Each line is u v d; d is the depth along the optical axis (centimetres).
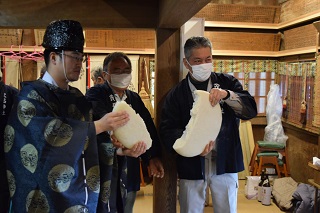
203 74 169
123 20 195
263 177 395
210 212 351
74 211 120
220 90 161
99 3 193
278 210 367
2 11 190
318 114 306
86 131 121
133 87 460
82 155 123
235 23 460
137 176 210
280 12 466
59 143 117
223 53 467
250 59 488
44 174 116
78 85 451
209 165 179
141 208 369
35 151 117
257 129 502
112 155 144
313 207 317
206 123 158
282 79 473
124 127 141
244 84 487
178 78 204
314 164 270
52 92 128
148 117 205
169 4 147
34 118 118
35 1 190
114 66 195
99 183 128
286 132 471
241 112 170
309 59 395
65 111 130
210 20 457
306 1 395
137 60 457
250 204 385
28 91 124
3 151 138
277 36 472
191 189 179
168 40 201
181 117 180
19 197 121
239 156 180
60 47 124
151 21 197
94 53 457
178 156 181
